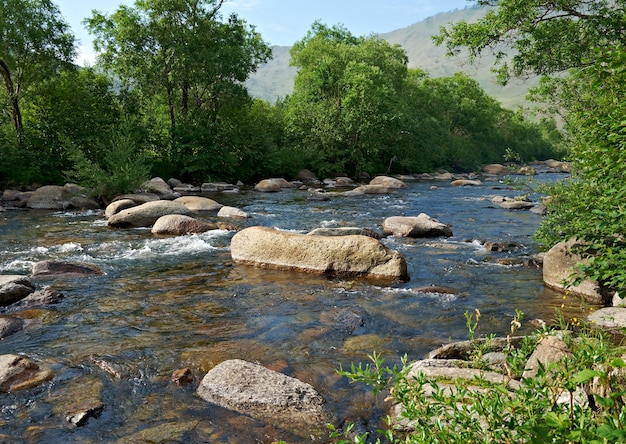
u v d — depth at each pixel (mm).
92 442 4266
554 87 11742
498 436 2336
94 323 7289
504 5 12414
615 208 4902
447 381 4574
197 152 34094
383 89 44406
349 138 44125
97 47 33031
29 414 4703
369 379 2795
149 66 31750
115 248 12766
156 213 16641
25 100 30281
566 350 4426
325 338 6711
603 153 4043
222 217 18047
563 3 11992
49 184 27125
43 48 28156
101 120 29906
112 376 5535
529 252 12227
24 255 11969
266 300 8438
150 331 6973
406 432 4270
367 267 9797
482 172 60250
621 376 2814
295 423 4516
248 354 6148
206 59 33094
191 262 11203
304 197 26172
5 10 26453
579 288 8406
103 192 21641
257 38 38031
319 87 48375
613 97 4082
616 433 1624
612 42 12234
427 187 33562
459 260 11406
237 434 4355
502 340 5781
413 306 8125
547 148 87188
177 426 4492
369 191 28250
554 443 1908
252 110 42312
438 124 57188
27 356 6059
